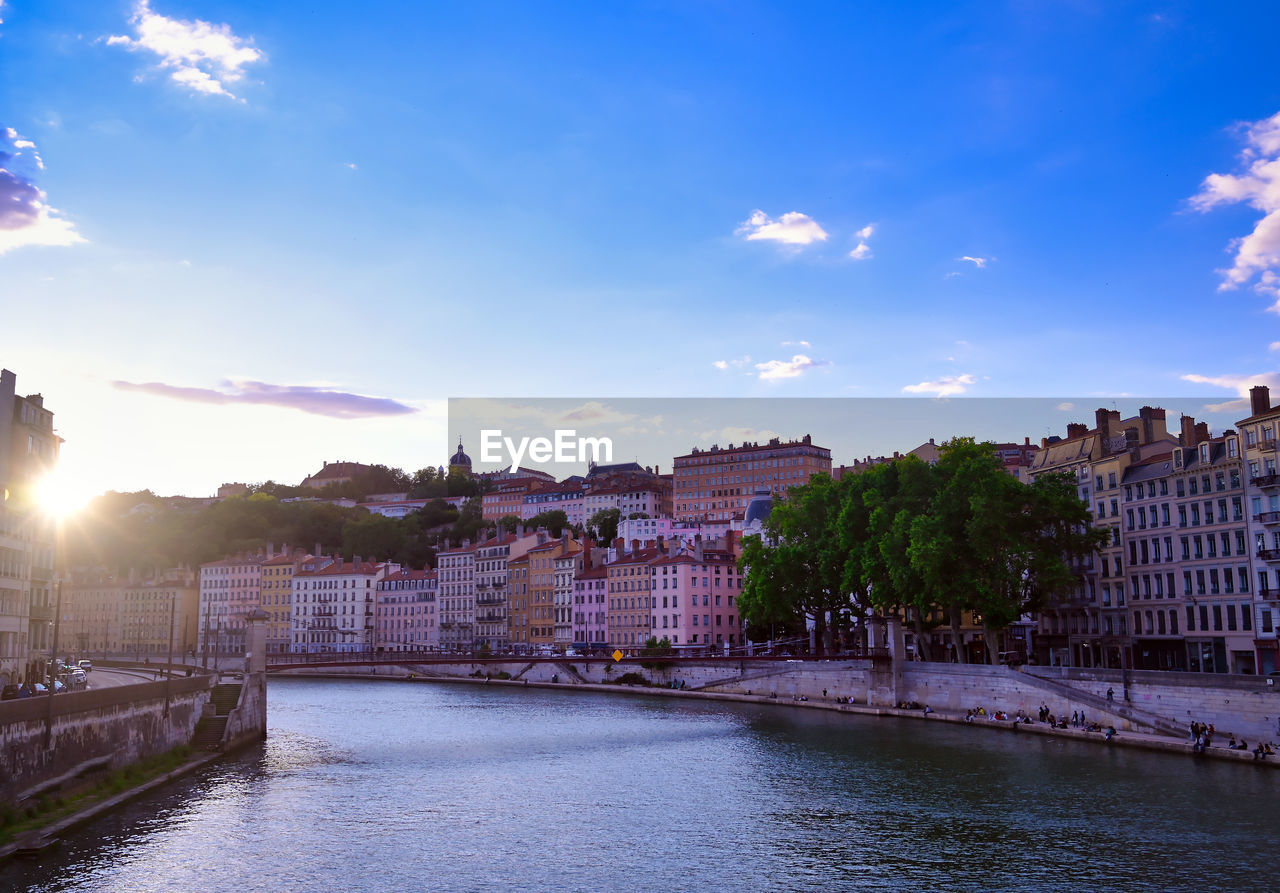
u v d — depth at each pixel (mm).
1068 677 95000
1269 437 100438
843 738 96438
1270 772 70750
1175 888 49156
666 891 50250
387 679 195875
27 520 96188
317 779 77875
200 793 70938
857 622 154000
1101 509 122750
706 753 89938
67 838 56062
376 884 51188
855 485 126875
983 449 114625
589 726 111000
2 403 92688
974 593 105562
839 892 49781
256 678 102562
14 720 54688
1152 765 75250
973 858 54469
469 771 81938
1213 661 106688
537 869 53688
